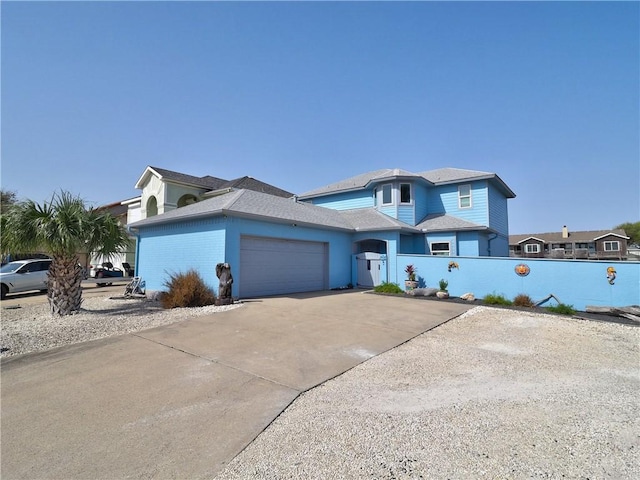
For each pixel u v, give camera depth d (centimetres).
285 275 1395
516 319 885
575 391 423
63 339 685
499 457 281
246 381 460
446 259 1367
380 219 1753
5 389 443
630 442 305
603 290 1009
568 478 254
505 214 2238
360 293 1435
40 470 274
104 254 1003
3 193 2575
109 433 329
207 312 931
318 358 557
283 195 2916
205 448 301
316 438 314
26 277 1590
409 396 409
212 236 1179
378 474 260
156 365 527
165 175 2412
